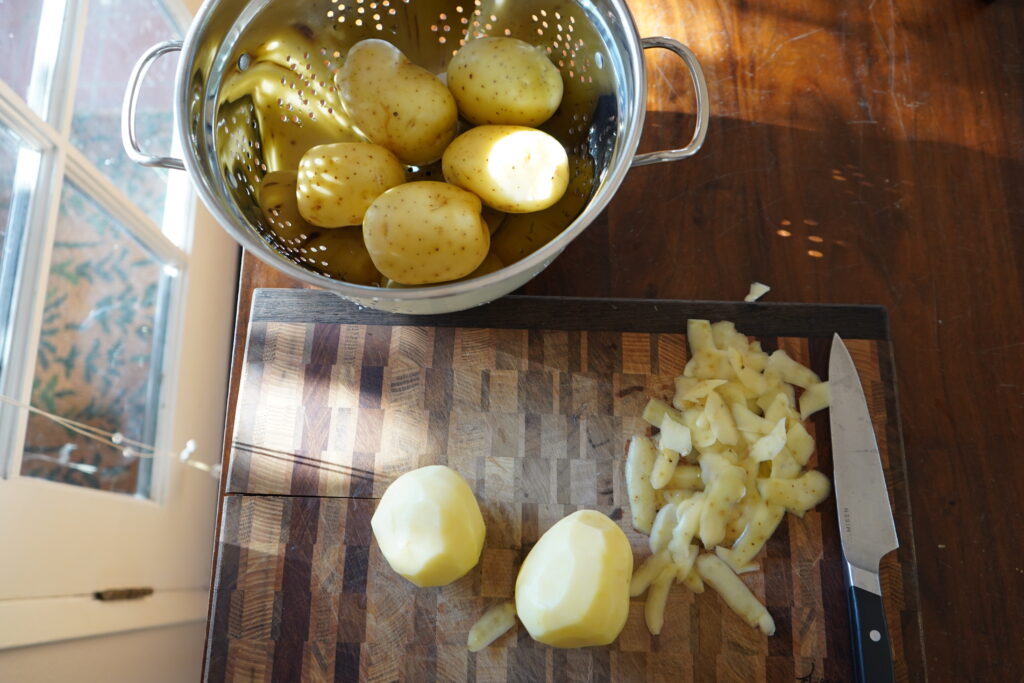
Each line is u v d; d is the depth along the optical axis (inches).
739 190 23.4
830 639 19.4
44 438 22.0
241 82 19.1
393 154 19.5
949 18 24.8
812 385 20.9
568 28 19.6
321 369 21.1
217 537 20.9
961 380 21.9
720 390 20.9
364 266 19.8
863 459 20.0
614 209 23.2
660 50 24.8
